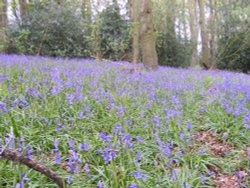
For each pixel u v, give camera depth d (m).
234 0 20.92
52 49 17.05
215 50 22.55
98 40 16.70
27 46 16.61
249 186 3.88
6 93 5.35
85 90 6.33
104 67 10.92
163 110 5.68
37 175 3.38
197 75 11.88
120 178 3.54
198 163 4.20
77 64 11.21
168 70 12.84
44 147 4.14
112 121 5.05
